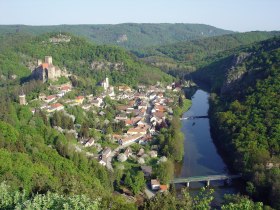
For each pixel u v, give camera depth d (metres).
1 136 187.50
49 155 191.50
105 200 123.75
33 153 185.88
